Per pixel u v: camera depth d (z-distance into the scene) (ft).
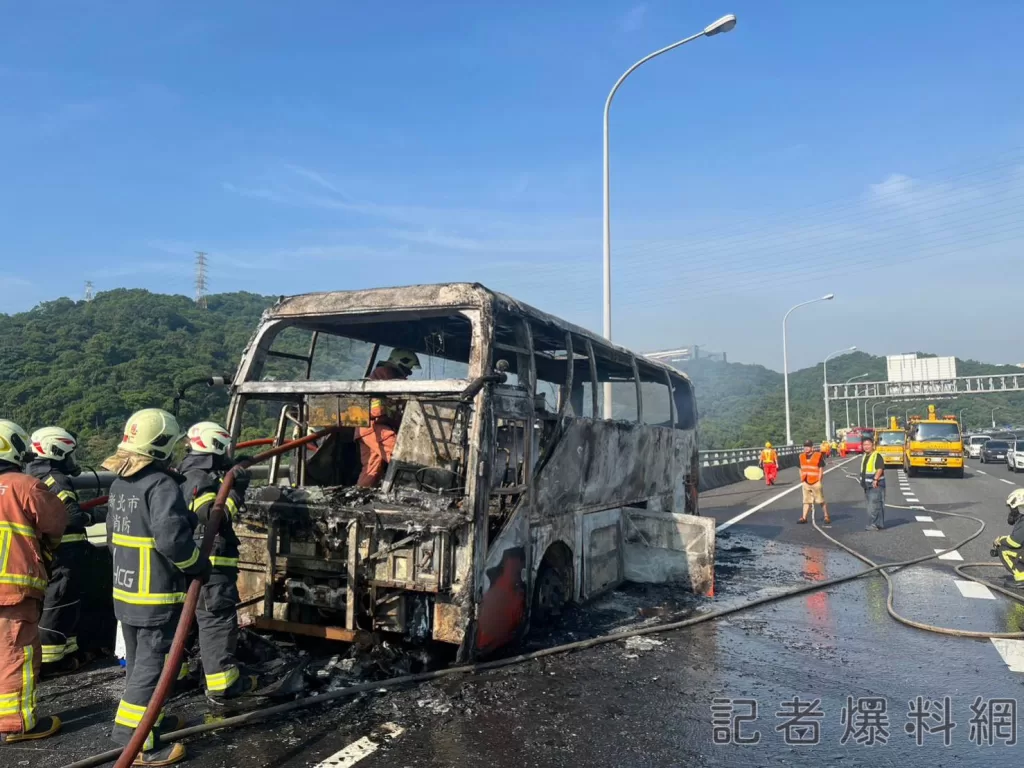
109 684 16.98
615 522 26.76
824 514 50.03
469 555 16.60
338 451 22.41
